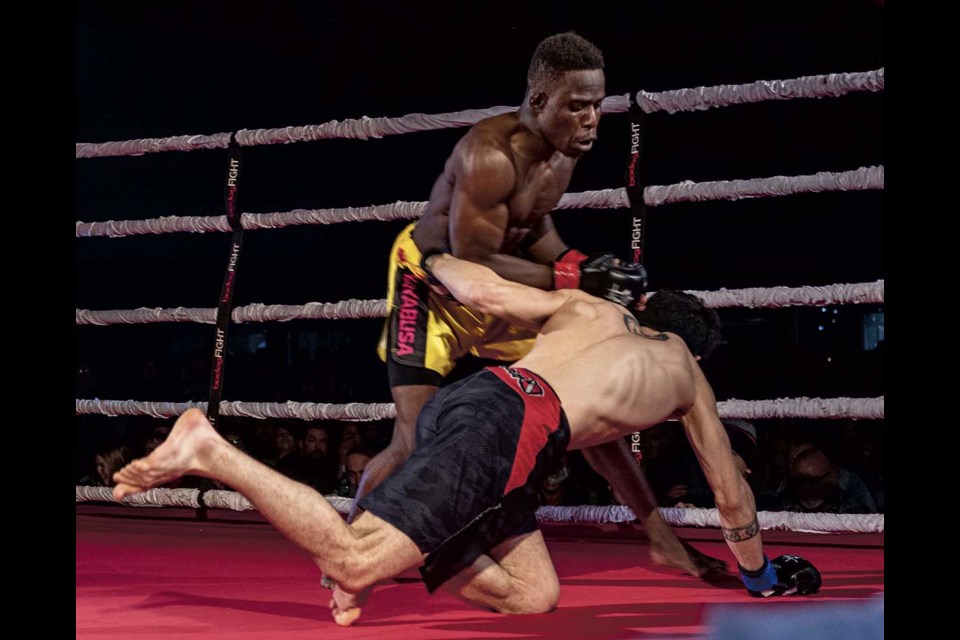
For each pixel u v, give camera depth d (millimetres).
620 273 2877
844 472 4434
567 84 2885
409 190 7902
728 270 7414
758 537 2695
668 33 6926
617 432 2590
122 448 5617
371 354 8359
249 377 8078
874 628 2326
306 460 5672
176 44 8086
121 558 3504
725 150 7016
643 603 2674
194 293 8758
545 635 2234
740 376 6434
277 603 2656
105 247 8516
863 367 6285
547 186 3115
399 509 2246
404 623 2418
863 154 6684
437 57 7551
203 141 4809
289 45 7805
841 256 7172
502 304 2715
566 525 4387
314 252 8570
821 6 6473
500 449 2367
